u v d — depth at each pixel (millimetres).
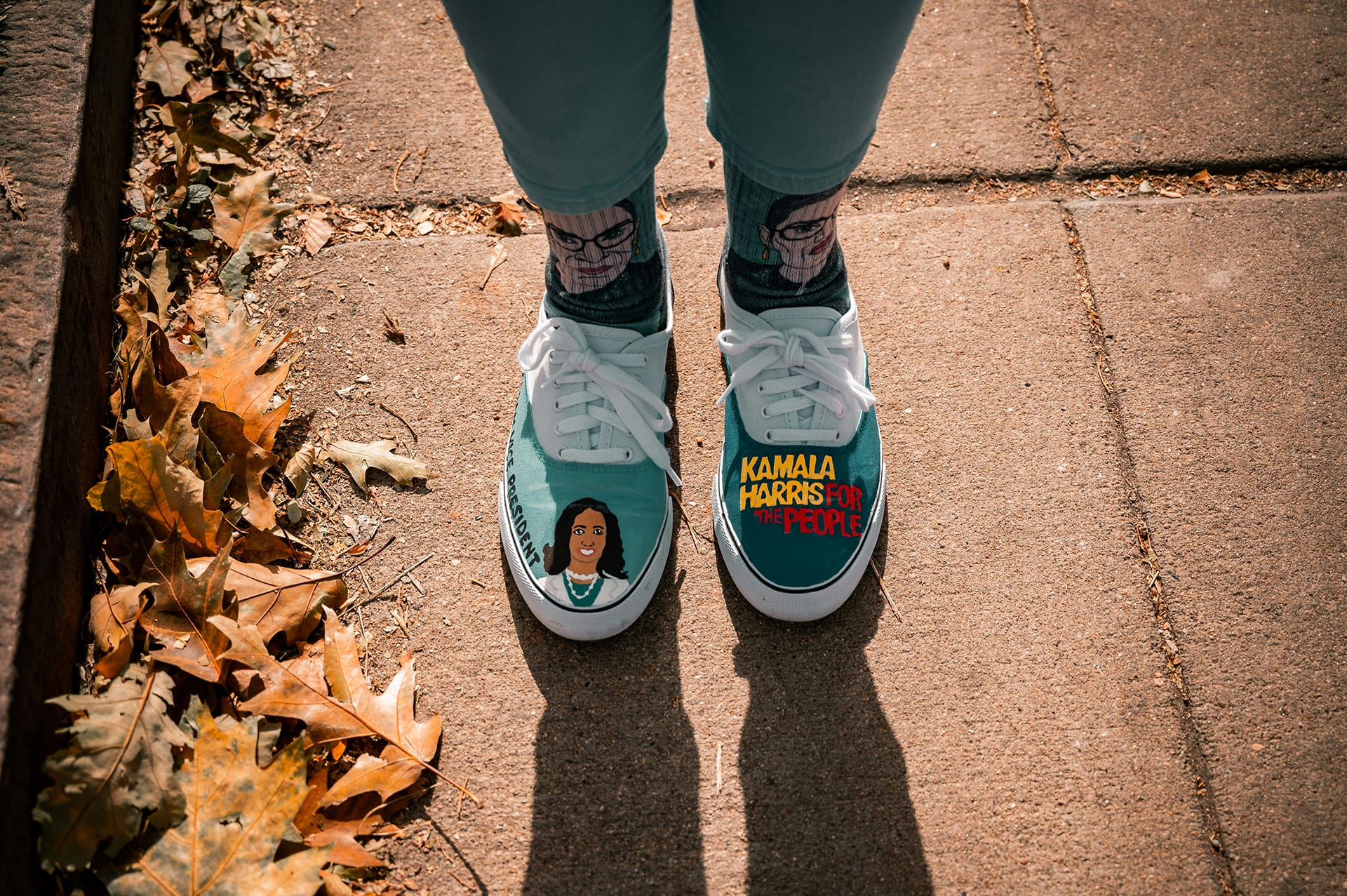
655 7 942
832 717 1374
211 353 1534
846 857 1283
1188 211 1785
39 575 1235
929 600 1459
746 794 1323
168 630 1293
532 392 1454
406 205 1807
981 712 1376
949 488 1543
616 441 1422
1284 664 1397
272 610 1367
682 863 1279
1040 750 1350
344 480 1551
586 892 1262
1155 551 1487
